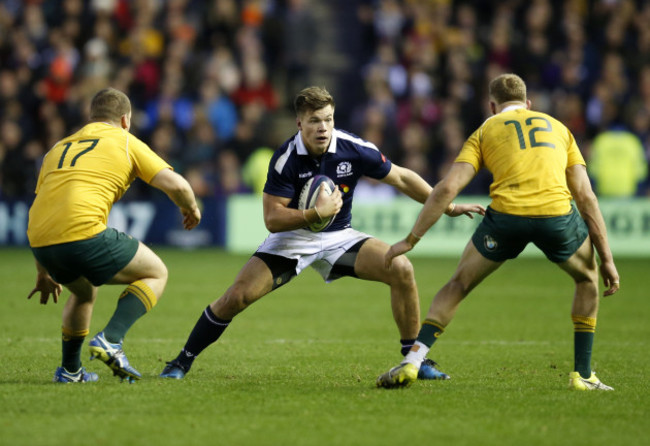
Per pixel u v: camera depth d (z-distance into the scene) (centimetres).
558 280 4734
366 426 1670
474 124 6700
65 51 6819
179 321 3256
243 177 6388
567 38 7256
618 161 6209
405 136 6300
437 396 1944
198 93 6712
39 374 2192
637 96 6962
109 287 4328
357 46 7875
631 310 3644
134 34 6838
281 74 7350
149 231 6172
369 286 4528
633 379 2222
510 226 1955
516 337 2986
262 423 1686
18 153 6347
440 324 2009
